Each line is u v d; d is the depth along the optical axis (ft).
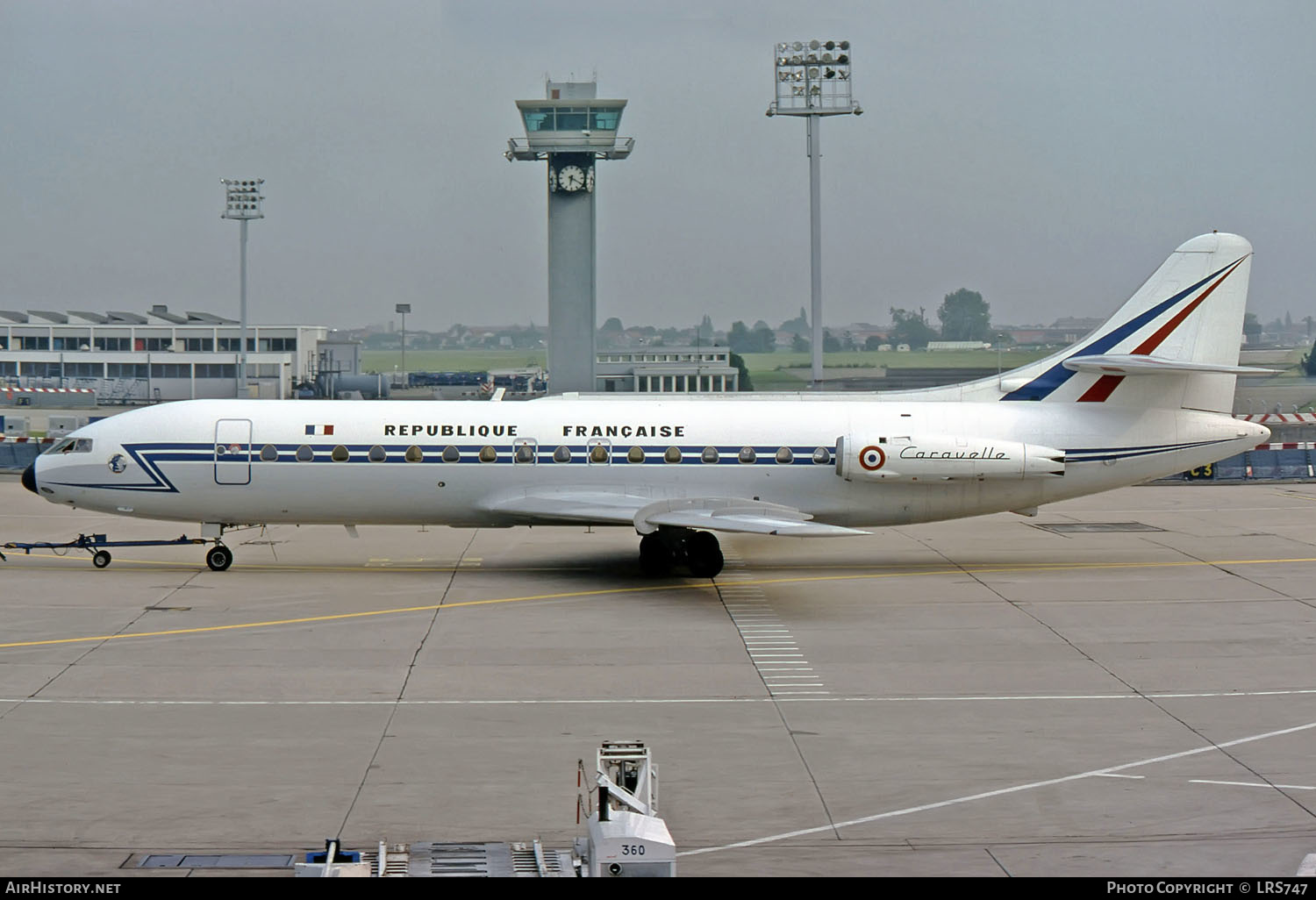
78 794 157.48
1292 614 268.00
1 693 200.85
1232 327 319.27
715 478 308.19
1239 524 411.34
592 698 202.28
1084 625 256.52
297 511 305.32
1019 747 178.81
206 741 178.50
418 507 304.71
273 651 230.07
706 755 174.70
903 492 312.91
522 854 139.64
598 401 324.60
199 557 332.19
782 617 263.49
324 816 151.53
